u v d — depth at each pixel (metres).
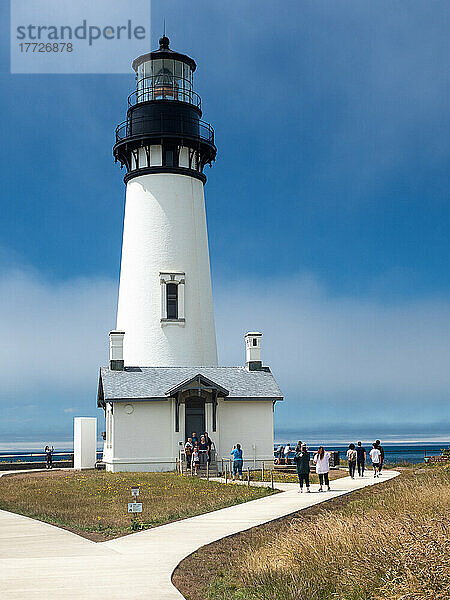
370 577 11.70
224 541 17.41
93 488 30.61
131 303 47.56
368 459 65.75
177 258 47.66
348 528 14.55
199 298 47.91
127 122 49.06
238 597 12.20
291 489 30.05
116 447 41.25
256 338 45.94
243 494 27.95
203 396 41.88
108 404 43.12
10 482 36.25
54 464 51.09
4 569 13.81
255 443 43.00
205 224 50.16
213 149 49.75
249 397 42.91
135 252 48.12
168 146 48.81
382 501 22.02
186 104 48.72
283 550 14.41
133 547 16.48
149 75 49.31
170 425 41.75
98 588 12.17
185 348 46.62
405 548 11.90
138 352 46.56
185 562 14.77
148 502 25.52
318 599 11.83
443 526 12.73
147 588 12.20
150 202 48.31
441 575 10.79
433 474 33.25
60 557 15.16
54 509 23.88
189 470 39.19
